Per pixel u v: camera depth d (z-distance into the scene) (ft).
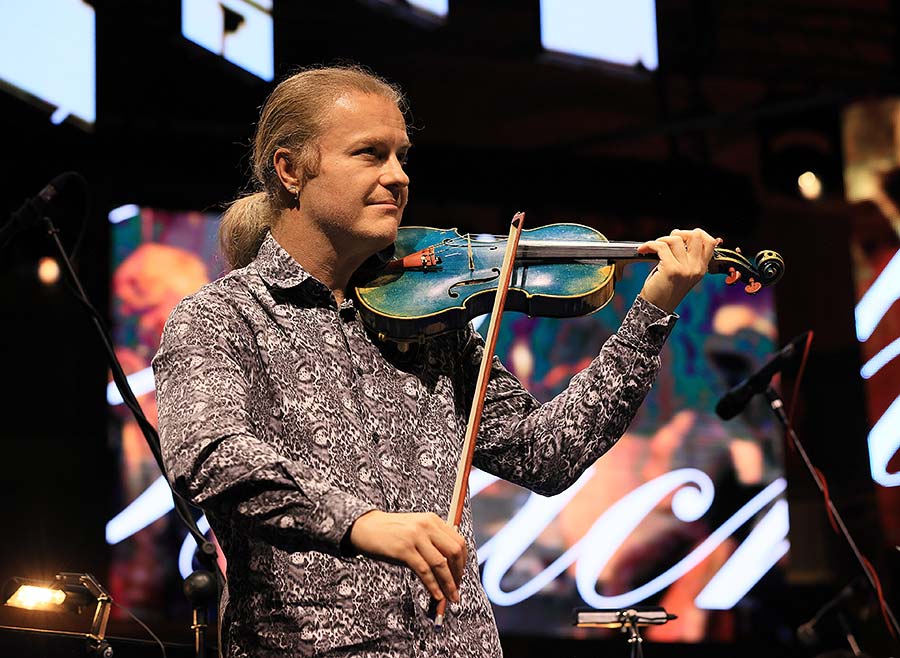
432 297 22.25
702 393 70.28
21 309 60.23
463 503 19.34
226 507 16.49
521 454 21.65
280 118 21.75
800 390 71.82
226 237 23.41
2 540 57.88
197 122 63.82
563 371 68.28
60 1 60.44
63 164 61.26
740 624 67.21
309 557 18.21
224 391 17.92
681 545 67.72
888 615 42.83
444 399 21.36
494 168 68.74
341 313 21.07
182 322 19.10
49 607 31.42
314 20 66.08
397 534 15.57
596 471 67.77
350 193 21.04
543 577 65.62
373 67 67.82
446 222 70.23
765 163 74.23
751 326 71.82
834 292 73.67
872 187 74.38
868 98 73.97
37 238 60.80
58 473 59.26
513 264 22.93
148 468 60.44
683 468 68.85
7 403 59.31
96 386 60.59
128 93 62.39
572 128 72.33
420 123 69.92
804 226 74.23
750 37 73.82
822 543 69.21
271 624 18.06
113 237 62.18
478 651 18.97
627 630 41.06
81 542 58.75
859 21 75.00
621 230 71.61
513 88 71.00
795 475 70.08
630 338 21.30
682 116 73.00
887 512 70.44
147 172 62.95
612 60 72.38
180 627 58.75
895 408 72.43
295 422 19.24
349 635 17.92
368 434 19.81
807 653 67.36
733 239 72.84
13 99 59.31
